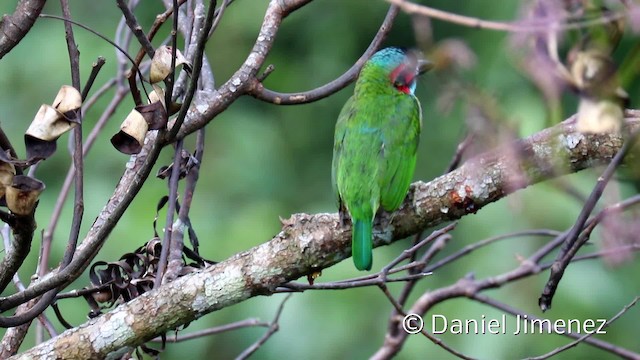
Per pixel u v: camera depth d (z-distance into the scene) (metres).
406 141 7.92
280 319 15.52
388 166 7.71
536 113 11.01
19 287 7.80
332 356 15.42
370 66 8.49
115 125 16.12
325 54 19.03
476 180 6.57
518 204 6.52
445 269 15.91
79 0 17.28
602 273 15.01
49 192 15.69
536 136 6.39
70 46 6.79
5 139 6.09
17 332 7.58
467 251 8.93
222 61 18.09
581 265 15.08
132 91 6.52
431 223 6.88
